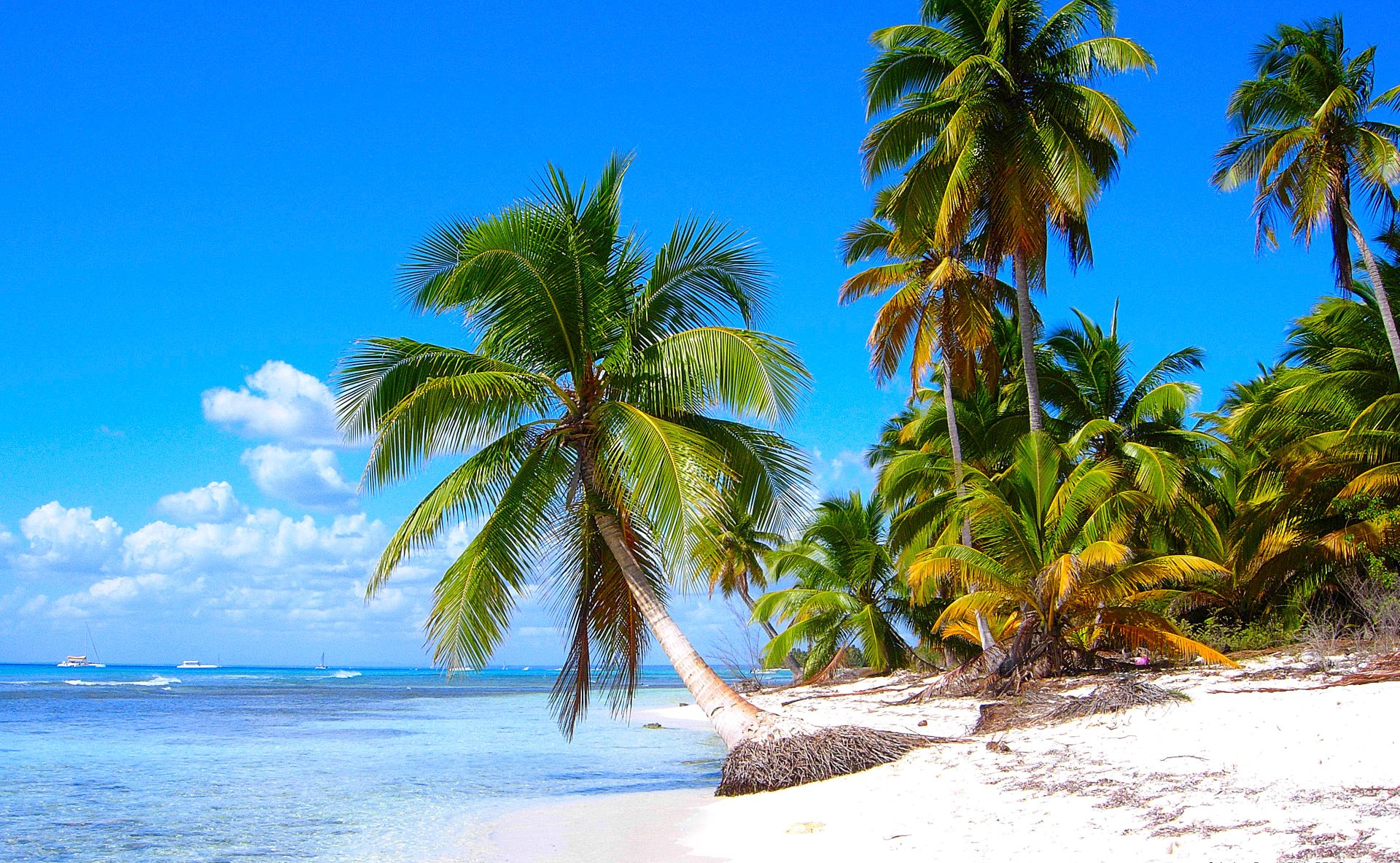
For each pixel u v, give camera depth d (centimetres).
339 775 1750
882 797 1053
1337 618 2058
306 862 967
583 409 1409
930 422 2591
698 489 1193
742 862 834
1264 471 2283
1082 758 1088
